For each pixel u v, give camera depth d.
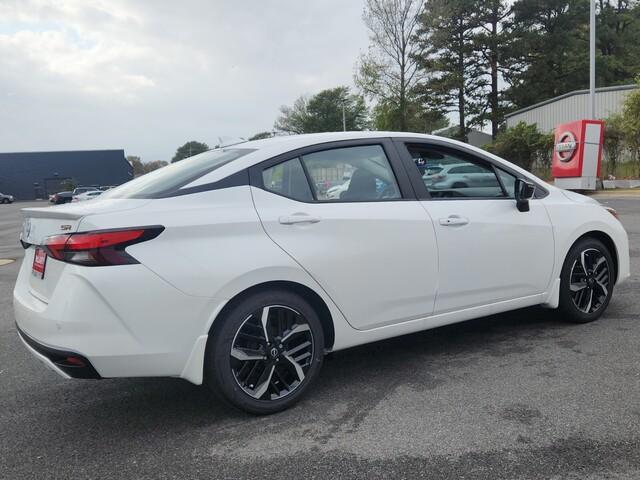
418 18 30.19
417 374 3.59
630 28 51.34
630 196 16.48
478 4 41.47
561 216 4.21
